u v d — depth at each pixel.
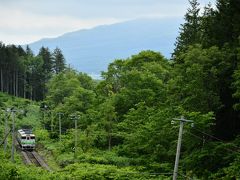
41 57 181.25
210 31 47.12
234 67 41.59
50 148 72.62
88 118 70.69
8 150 68.19
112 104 65.00
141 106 55.25
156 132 44.72
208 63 41.41
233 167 33.78
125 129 58.53
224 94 42.97
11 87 168.62
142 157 47.84
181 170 40.12
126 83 67.88
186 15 65.31
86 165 47.41
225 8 45.53
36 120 117.81
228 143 37.06
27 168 43.91
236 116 43.38
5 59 166.50
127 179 41.25
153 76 64.25
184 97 44.34
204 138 40.12
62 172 45.41
